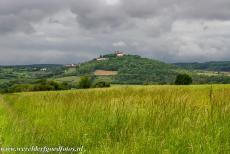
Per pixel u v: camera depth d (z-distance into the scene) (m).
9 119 12.37
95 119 10.05
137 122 9.04
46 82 111.25
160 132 7.89
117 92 18.61
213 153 6.28
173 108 9.78
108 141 7.70
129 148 6.99
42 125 11.59
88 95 17.67
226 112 8.38
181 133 7.34
